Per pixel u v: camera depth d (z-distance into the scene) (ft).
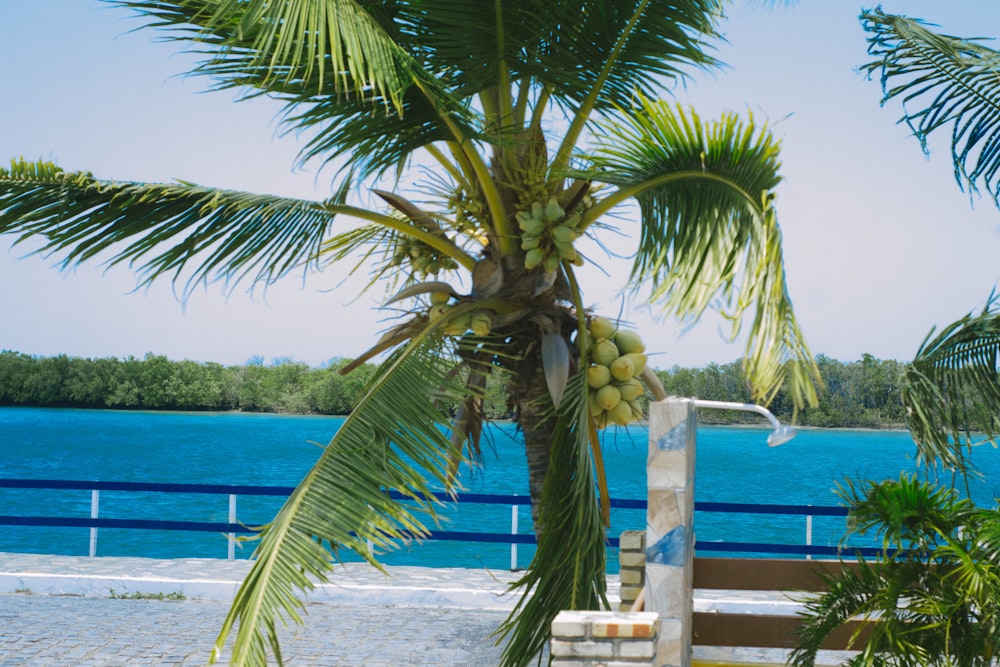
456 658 27.71
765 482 159.74
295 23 17.08
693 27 22.72
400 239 26.84
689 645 17.33
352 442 18.44
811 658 17.81
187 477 155.63
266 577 16.47
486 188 22.71
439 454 19.25
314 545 16.97
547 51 23.13
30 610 32.78
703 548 37.01
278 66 20.74
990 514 16.76
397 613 33.50
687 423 14.90
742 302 18.60
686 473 14.94
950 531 17.01
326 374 305.73
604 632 12.94
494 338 23.49
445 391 20.42
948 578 16.88
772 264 18.66
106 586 35.55
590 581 19.94
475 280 23.24
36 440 241.96
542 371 23.48
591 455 21.67
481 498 39.17
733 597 32.63
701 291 20.39
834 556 36.40
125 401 338.54
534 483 24.22
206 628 30.68
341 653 28.17
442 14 21.74
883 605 16.75
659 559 14.84
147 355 338.75
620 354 23.24
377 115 20.97
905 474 17.39
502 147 23.04
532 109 23.94
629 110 23.66
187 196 20.76
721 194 21.03
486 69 22.57
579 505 19.89
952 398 22.48
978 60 23.63
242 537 17.39
